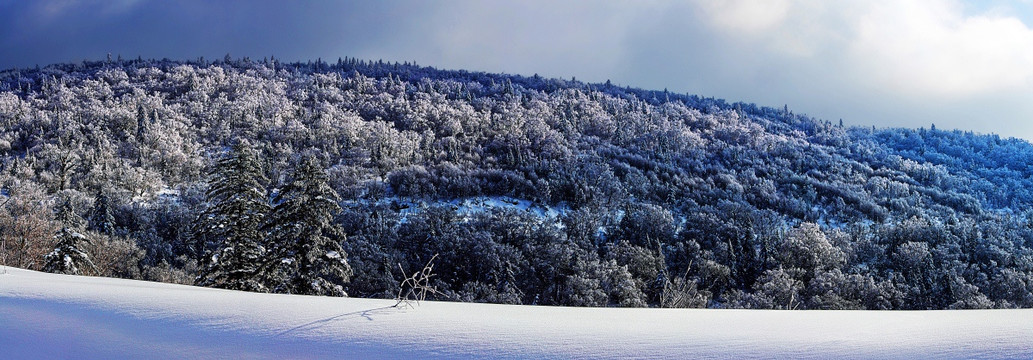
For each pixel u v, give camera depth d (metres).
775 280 44.59
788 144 172.25
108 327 3.12
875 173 156.38
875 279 55.78
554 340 2.87
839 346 2.77
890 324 3.30
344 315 3.37
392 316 3.37
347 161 131.38
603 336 2.94
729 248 63.06
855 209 112.31
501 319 3.36
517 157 136.25
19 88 188.88
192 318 3.26
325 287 16.33
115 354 2.74
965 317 3.50
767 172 140.50
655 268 51.97
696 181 120.88
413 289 4.10
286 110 175.75
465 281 50.06
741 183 125.00
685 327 3.20
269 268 15.98
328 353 2.69
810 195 121.62
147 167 109.31
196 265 37.66
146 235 52.94
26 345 2.87
